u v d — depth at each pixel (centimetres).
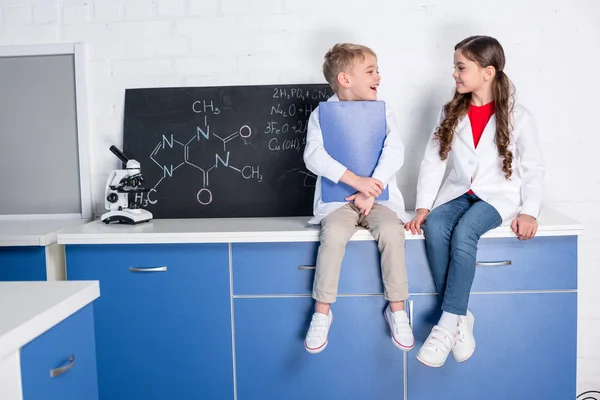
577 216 235
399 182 238
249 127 236
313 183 235
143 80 239
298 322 204
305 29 233
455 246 188
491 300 198
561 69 229
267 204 236
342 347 203
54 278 212
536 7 228
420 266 200
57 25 240
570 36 228
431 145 213
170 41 237
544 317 198
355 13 232
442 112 215
